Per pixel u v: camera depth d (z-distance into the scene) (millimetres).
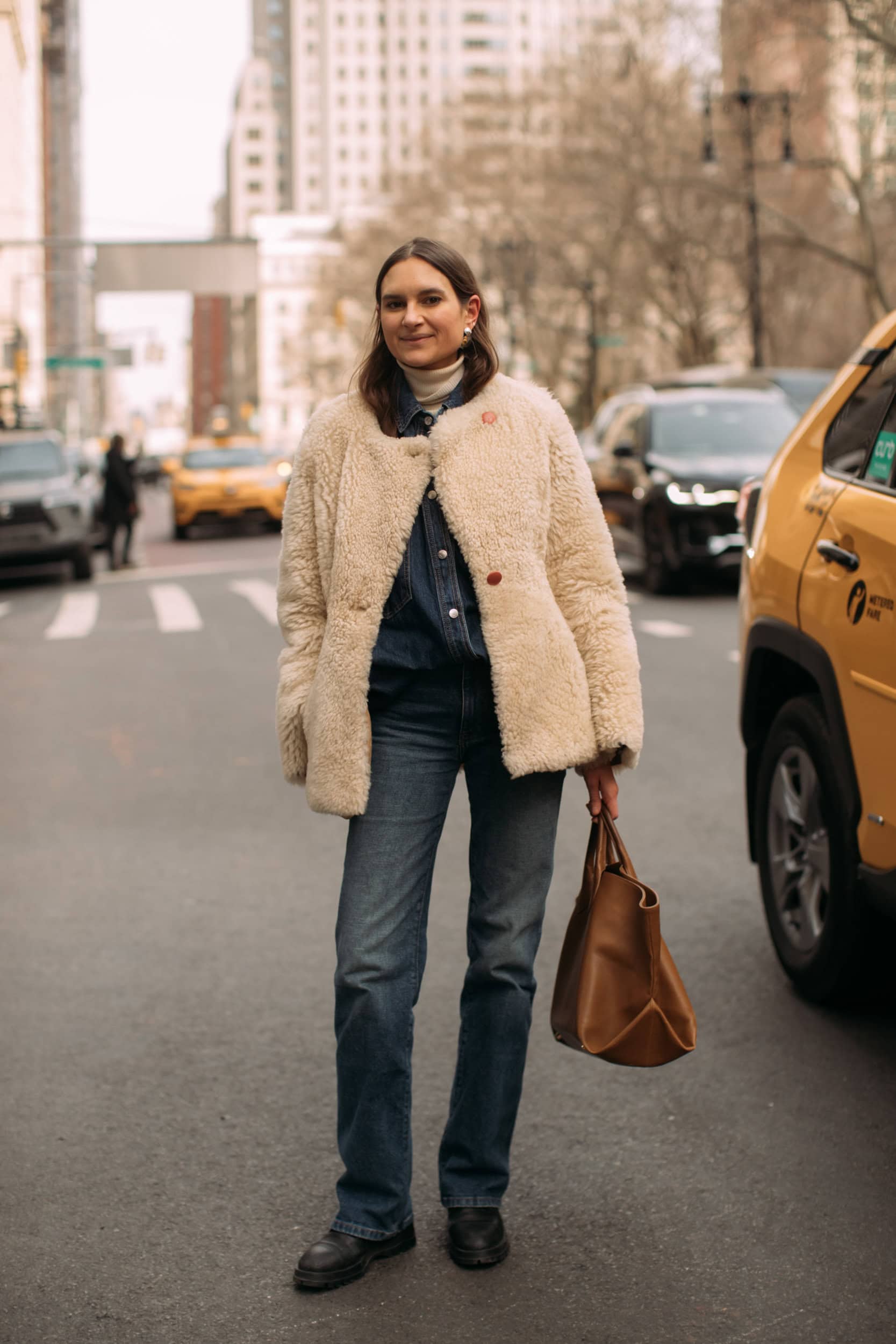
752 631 4656
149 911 5566
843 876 4156
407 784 2994
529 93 50062
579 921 3020
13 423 40750
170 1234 3186
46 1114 3820
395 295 2943
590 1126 3664
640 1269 2980
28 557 19609
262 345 150500
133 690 10891
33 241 35219
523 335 62344
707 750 8148
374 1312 2850
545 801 3043
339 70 170125
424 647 2945
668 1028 2883
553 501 2994
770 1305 2830
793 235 35969
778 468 4785
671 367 61750
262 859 6254
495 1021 3061
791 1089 3834
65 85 143750
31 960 5035
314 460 3035
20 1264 3066
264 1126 3717
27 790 7777
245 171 188500
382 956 2982
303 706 3053
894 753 3787
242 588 18141
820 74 32000
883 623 3846
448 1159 3121
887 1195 3268
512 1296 2898
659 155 40094
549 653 2928
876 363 4492
